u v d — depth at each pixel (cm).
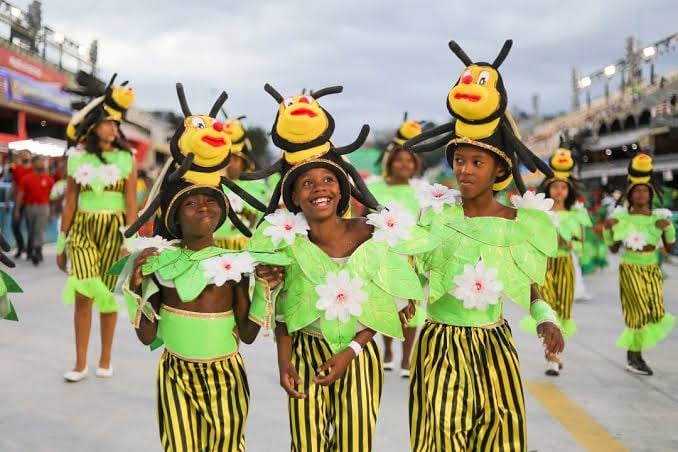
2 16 2011
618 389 520
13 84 1989
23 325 700
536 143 4100
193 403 290
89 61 2542
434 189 332
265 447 389
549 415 454
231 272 284
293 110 288
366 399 292
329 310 288
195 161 296
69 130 541
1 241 338
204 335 290
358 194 312
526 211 318
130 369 552
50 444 387
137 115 3098
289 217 302
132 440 397
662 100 2630
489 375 304
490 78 306
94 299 518
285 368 291
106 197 527
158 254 296
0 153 1753
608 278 1286
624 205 632
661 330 577
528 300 305
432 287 309
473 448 307
